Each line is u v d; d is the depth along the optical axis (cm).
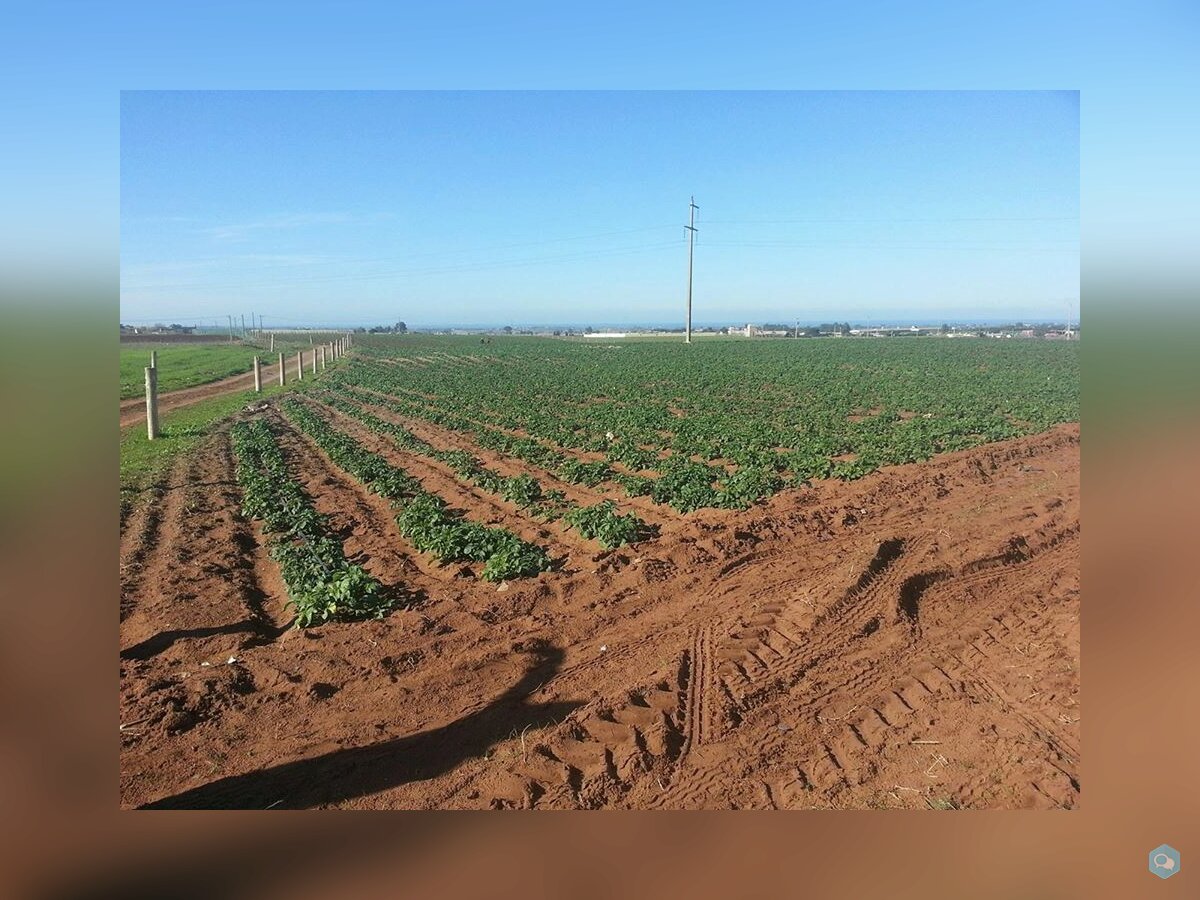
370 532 1393
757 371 4925
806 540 1240
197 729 732
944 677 825
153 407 2277
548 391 3978
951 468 1753
